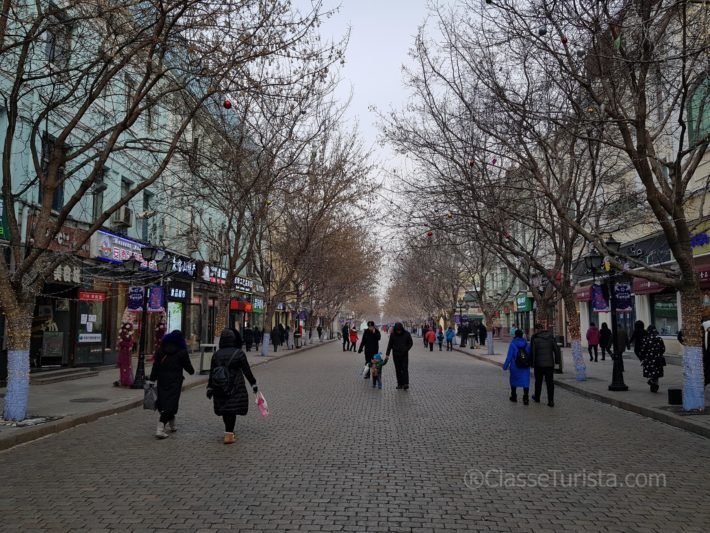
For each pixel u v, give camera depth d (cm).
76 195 1027
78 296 1961
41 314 1875
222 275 3578
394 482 648
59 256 1035
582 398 1429
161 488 623
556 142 1530
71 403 1229
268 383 1750
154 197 2530
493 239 2028
